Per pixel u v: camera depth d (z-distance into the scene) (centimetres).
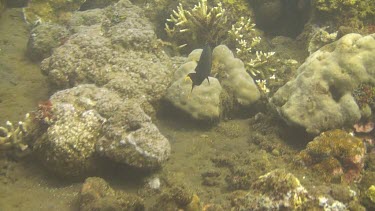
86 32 168
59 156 108
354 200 99
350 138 117
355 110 127
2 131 117
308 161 116
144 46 163
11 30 211
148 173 117
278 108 140
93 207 96
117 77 146
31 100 151
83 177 114
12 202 102
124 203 99
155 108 153
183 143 141
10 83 162
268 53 187
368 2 180
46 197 105
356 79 131
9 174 112
